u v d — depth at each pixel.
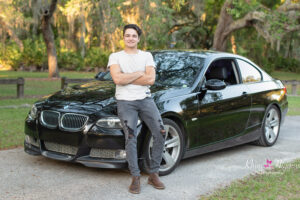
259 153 5.77
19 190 3.72
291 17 19.81
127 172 4.42
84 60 36.44
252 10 21.09
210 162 5.12
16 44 35.09
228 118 5.16
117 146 3.89
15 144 5.59
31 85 18.48
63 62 36.72
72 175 4.25
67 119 4.09
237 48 32.72
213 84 4.73
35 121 4.34
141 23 17.97
